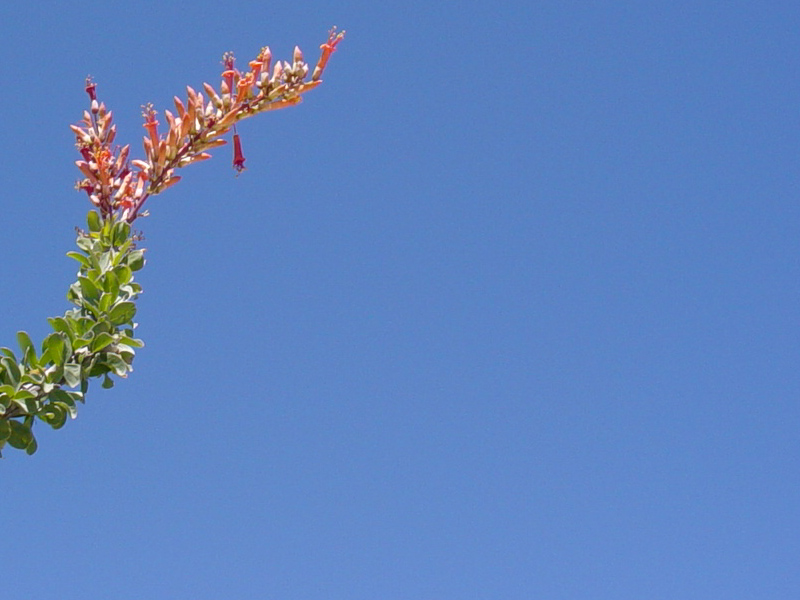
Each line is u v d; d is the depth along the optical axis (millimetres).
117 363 1304
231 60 1343
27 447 1276
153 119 1341
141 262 1335
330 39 1341
